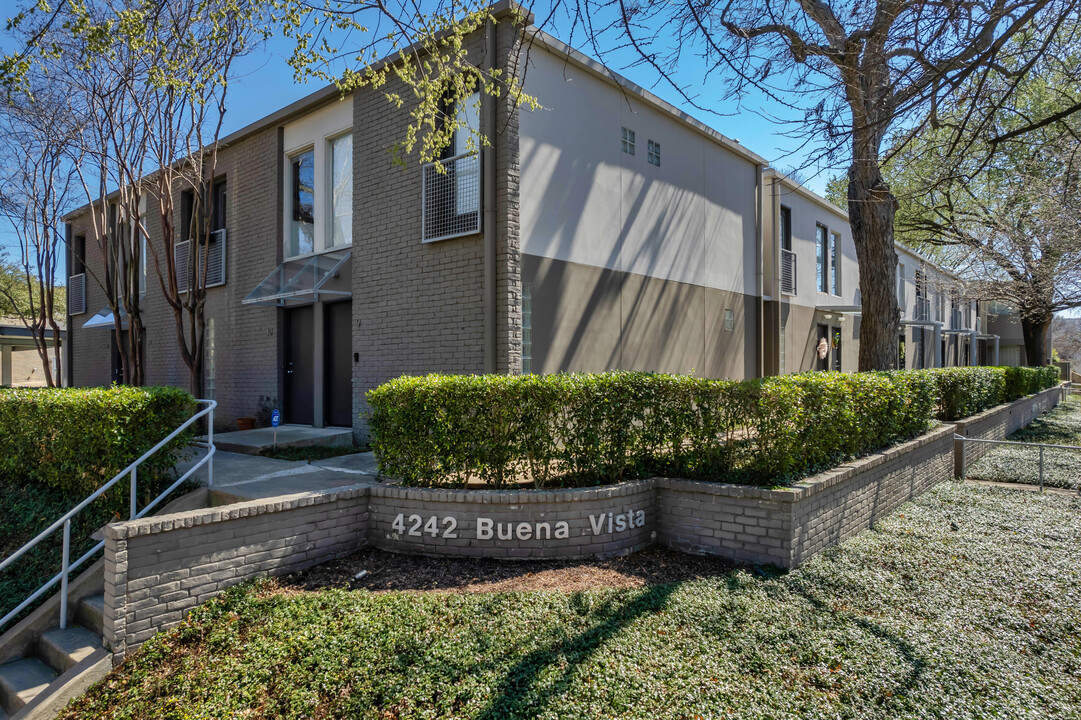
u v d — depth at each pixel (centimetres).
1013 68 646
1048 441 1243
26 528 591
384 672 351
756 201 1326
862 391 666
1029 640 389
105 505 554
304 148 1045
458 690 330
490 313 762
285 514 494
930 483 838
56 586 494
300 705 328
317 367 1007
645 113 1014
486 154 770
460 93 652
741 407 562
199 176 1016
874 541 583
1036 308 1514
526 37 778
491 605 423
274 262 1076
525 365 784
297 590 466
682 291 1088
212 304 1209
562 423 548
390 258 889
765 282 1368
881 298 977
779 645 377
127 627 405
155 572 420
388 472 562
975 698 324
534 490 523
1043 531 614
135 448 550
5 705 395
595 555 528
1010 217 1330
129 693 369
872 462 643
